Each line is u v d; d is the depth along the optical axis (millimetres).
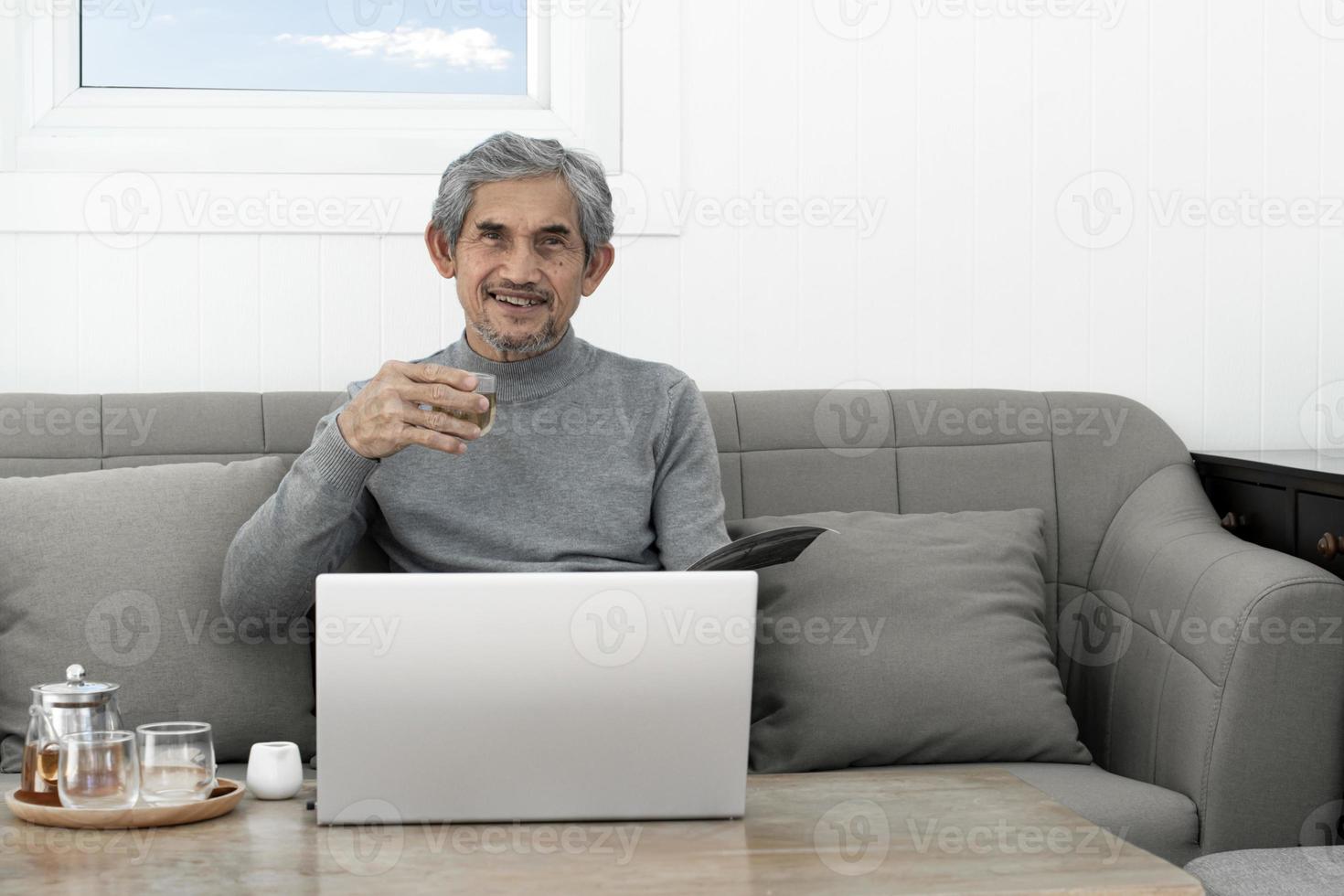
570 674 1153
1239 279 2240
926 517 1899
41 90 2057
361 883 1021
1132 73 2213
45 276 2010
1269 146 2240
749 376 2156
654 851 1105
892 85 2172
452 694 1144
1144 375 2229
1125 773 1794
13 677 1561
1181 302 2230
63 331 2016
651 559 1755
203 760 1212
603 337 2129
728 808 1199
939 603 1746
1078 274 2211
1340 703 1584
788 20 2148
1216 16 2225
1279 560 1645
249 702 1611
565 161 1677
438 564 1681
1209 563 1717
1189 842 1572
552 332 1692
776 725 1692
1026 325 2205
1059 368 2213
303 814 1211
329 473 1463
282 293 2055
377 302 2074
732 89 2141
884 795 1313
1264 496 1945
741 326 2152
